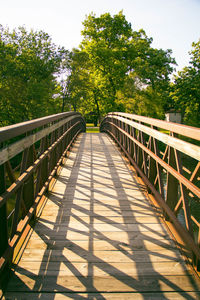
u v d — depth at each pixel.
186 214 2.38
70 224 3.29
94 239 2.93
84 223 3.32
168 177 3.15
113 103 28.31
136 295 2.08
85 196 4.30
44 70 28.05
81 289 2.14
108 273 2.34
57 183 5.00
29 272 2.34
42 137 3.64
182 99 25.86
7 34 27.41
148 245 2.81
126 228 3.20
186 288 2.16
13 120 25.64
